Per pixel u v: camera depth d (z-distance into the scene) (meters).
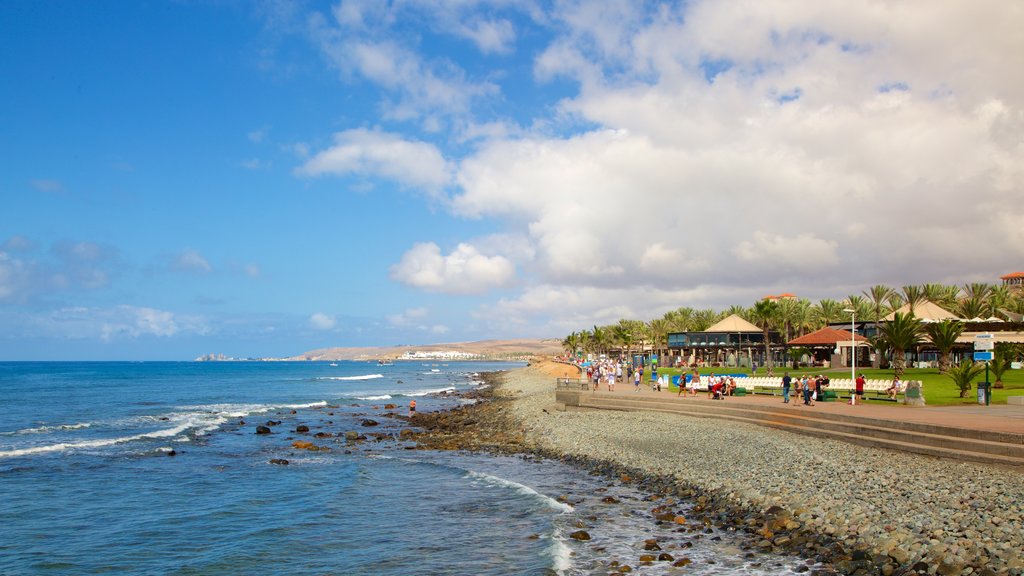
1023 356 66.75
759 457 22.88
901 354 56.78
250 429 44.66
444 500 22.05
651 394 43.59
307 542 17.39
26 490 23.91
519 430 39.69
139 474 27.25
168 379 139.12
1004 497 14.48
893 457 20.66
